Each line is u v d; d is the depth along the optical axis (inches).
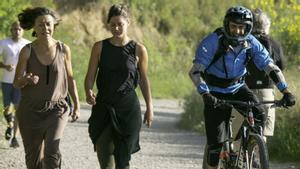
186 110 1556.3
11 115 1010.1
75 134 1251.2
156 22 3186.5
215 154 623.8
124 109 639.8
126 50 639.8
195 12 3299.7
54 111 626.5
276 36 1528.1
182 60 3122.5
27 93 623.2
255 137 579.2
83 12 2957.7
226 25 607.2
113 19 638.5
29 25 634.2
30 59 622.8
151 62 2938.0
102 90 643.5
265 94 751.7
